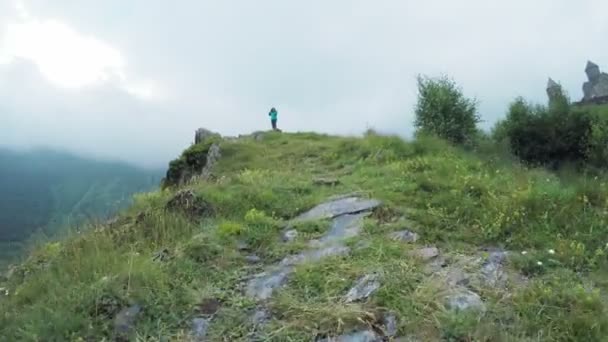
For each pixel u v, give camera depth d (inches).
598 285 223.1
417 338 187.5
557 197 311.6
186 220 322.7
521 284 223.8
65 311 209.2
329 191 385.1
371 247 259.8
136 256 253.1
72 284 232.7
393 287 215.2
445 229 289.6
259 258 267.4
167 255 261.7
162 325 206.1
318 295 220.2
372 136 597.9
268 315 210.7
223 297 225.8
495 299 207.9
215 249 266.7
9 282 294.8
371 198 345.4
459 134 687.1
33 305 229.5
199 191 362.0
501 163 496.7
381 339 190.2
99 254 256.7
